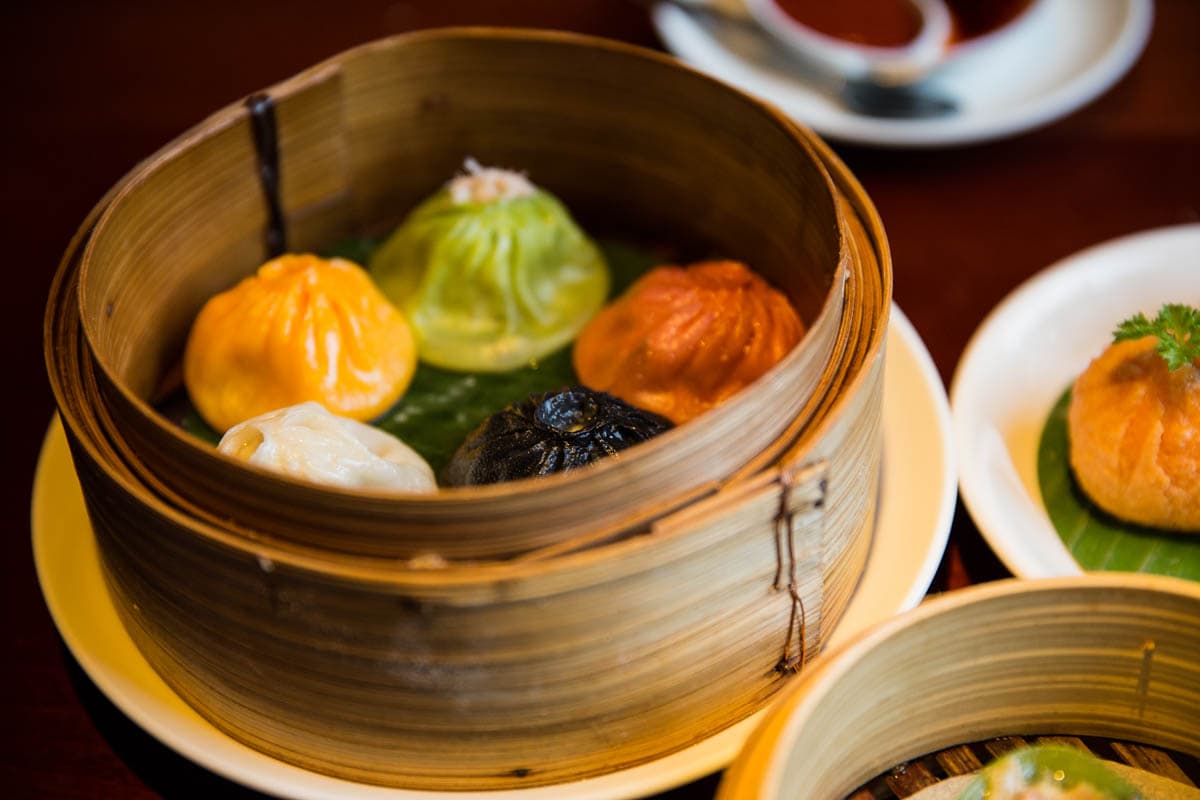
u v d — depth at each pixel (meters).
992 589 0.40
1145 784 0.41
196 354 0.48
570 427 0.45
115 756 0.44
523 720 0.40
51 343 0.42
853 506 0.42
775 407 0.40
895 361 0.47
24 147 0.57
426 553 0.39
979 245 0.54
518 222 0.49
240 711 0.41
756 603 0.41
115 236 0.44
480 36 0.49
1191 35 0.60
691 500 0.39
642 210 0.51
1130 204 0.55
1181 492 0.46
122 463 0.41
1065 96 0.56
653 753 0.41
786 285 0.48
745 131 0.47
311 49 0.60
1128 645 0.40
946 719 0.41
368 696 0.40
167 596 0.40
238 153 0.47
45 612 0.47
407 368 0.49
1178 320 0.46
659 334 0.48
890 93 0.57
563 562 0.38
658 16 0.59
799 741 0.38
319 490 0.38
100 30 0.61
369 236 0.52
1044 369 0.49
